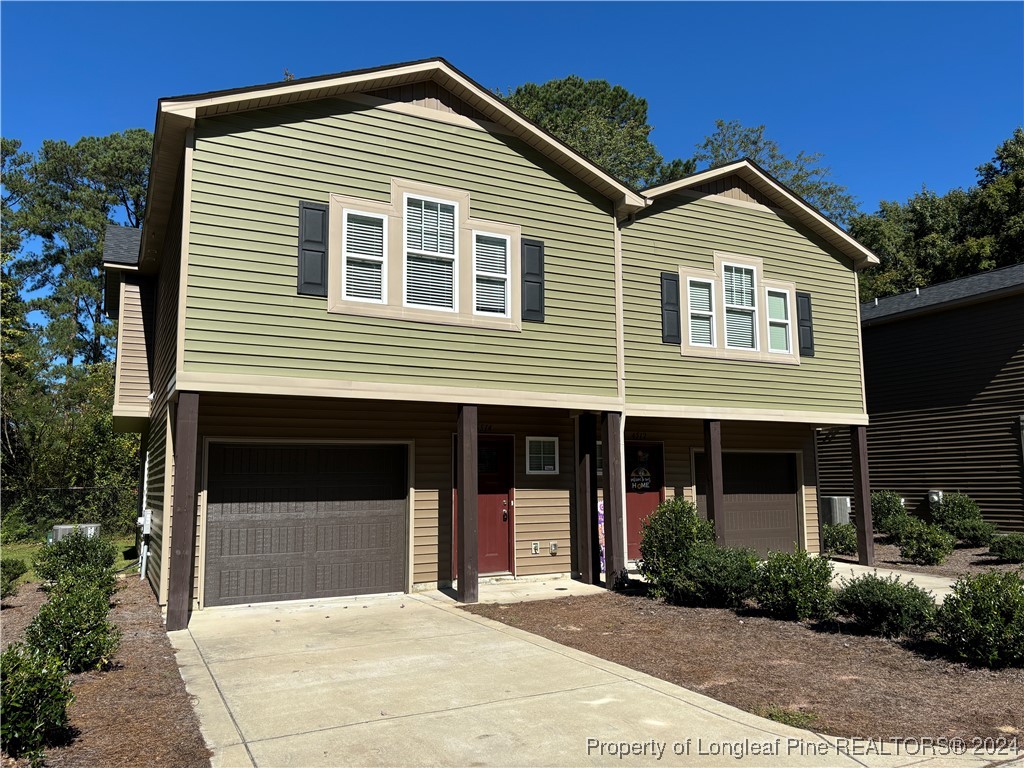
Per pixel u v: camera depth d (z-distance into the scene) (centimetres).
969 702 515
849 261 1368
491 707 493
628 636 720
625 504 1227
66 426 2200
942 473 1670
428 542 999
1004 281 1588
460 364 920
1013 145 2988
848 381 1323
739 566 863
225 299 787
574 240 1037
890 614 707
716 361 1180
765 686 551
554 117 3606
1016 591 625
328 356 835
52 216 3509
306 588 923
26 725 385
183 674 577
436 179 934
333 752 411
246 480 906
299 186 844
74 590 682
